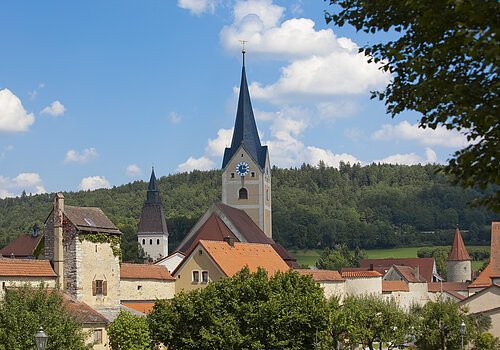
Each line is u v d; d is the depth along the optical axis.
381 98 25.03
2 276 70.12
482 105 20.69
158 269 92.81
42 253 80.62
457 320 75.56
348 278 126.12
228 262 90.25
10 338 48.16
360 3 24.97
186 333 65.50
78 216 78.75
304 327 64.94
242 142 156.12
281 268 100.12
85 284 77.25
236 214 133.00
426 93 22.05
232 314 64.94
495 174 20.58
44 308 50.62
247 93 158.88
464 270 194.75
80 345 50.75
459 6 19.05
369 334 78.50
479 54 20.16
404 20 24.06
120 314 70.25
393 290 144.62
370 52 24.80
